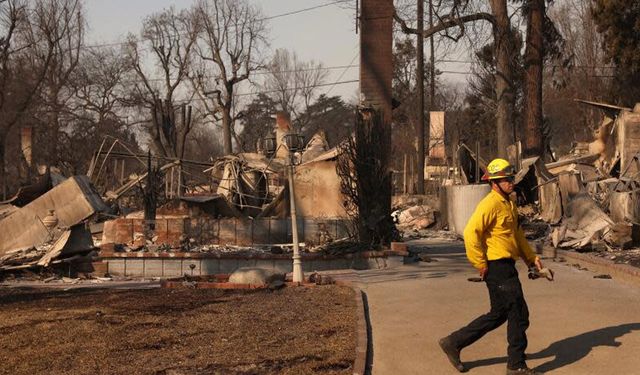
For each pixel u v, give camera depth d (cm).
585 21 5397
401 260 1481
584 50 5475
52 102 5216
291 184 1260
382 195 1574
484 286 1137
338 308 978
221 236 1680
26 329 909
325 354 734
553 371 670
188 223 1677
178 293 1166
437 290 1106
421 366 699
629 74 3488
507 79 3209
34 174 3928
